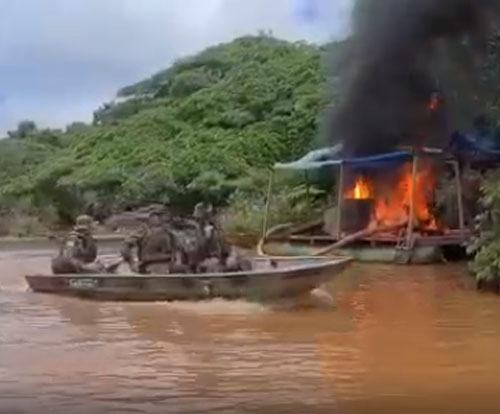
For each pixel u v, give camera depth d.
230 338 8.84
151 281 11.52
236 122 30.80
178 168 28.16
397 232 18.33
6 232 27.30
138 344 8.55
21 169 34.78
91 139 33.34
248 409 5.89
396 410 5.86
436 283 13.91
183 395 6.33
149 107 35.91
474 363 7.46
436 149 18.98
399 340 8.65
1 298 12.16
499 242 12.77
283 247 19.83
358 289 13.12
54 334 9.16
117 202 28.38
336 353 7.96
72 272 12.46
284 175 24.03
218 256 12.05
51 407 5.99
